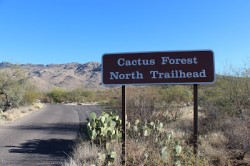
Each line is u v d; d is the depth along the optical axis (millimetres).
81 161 11398
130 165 10203
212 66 9680
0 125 25094
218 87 18844
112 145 11867
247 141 12953
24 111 40750
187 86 28859
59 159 12961
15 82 40500
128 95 19156
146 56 9844
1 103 39781
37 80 191250
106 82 9945
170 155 10609
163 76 9789
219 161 12031
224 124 16328
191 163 9961
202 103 19547
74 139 17891
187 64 9742
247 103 17391
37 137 18859
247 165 11898
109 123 13344
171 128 17531
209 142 14016
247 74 18141
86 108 52250
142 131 12812
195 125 10188
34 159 13016
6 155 13742
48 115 36812
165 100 23219
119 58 9914
